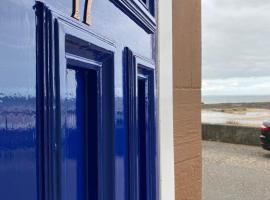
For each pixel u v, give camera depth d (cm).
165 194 222
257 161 1375
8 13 80
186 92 264
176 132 250
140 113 195
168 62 232
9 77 80
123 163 151
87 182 128
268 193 971
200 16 288
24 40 85
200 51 287
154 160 204
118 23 148
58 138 97
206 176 1150
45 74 92
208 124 1916
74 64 114
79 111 122
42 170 91
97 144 128
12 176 81
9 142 80
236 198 930
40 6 91
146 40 195
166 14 229
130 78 158
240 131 1786
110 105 137
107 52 132
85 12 117
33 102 88
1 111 78
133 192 161
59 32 96
